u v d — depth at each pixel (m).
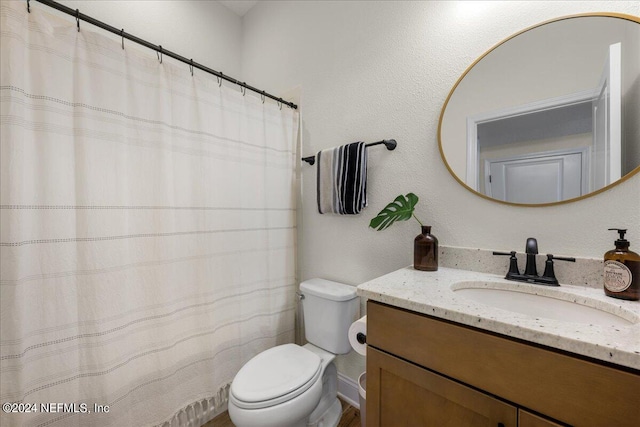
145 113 1.15
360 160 1.39
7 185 0.83
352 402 1.54
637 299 0.72
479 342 0.65
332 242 1.63
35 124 0.90
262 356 1.29
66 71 0.96
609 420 0.50
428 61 1.24
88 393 1.00
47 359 0.92
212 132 1.37
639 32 0.82
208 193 1.35
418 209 1.28
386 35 1.39
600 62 0.88
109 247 1.04
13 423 0.84
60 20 0.98
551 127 0.96
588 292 0.81
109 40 1.05
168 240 1.21
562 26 0.94
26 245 0.87
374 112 1.43
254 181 1.57
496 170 1.07
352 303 1.41
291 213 1.77
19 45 0.85
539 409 0.57
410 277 1.01
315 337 1.46
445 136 1.18
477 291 0.96
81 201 0.98
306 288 1.50
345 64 1.56
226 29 2.14
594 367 0.52
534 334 0.58
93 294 1.00
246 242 1.53
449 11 1.18
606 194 0.87
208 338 1.34
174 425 1.25
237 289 1.49
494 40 1.07
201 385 1.33
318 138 1.70
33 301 0.89
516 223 1.03
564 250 0.94
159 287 1.18
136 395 1.12
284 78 1.90
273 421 1.00
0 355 0.83
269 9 2.00
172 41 1.82
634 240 0.83
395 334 0.80
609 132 0.86
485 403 0.64
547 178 0.97
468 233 1.14
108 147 1.04
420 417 0.75
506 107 1.04
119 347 1.07
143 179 1.14
